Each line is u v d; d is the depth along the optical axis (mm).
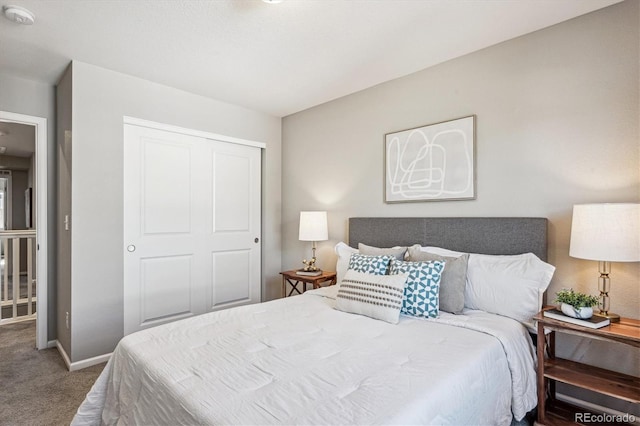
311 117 3734
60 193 2898
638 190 1836
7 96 2797
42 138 2965
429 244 2631
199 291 3391
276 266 4066
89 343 2629
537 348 1769
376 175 3092
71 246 2559
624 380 1686
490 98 2387
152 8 1933
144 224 3006
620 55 1894
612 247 1613
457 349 1538
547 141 2143
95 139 2670
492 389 1485
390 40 2295
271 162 4012
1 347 3031
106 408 1622
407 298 2037
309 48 2402
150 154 3043
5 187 6918
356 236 3145
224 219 3617
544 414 1744
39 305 2961
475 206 2457
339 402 1107
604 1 1884
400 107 2910
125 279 2889
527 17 2033
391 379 1254
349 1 1871
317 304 2326
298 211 3900
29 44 2322
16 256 3781
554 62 2117
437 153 2650
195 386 1221
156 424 1254
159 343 1613
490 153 2385
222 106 3525
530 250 2135
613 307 1902
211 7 1926
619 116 1896
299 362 1404
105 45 2350
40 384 2338
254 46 2369
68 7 1916
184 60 2588
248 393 1171
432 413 1126
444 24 2104
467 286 2139
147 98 2969
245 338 1673
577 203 2027
